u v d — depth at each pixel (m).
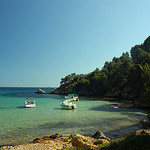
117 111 32.81
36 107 39.50
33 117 25.98
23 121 22.81
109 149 8.35
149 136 8.48
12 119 24.28
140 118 24.94
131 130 17.69
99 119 24.23
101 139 12.20
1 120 23.48
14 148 11.34
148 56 71.00
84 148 9.67
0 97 74.12
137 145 7.53
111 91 84.25
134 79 73.25
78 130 18.06
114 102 54.84
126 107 39.00
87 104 47.97
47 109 36.00
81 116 26.94
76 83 121.38
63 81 141.25
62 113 30.28
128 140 8.41
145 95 14.42
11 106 40.97
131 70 78.88
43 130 18.11
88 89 107.94
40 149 10.82
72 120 23.53
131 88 72.62
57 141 12.97
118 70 88.31
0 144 13.66
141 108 37.22
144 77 15.10
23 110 34.19
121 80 79.81
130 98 68.50
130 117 25.83
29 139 14.98
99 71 114.75
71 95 76.25
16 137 15.57
